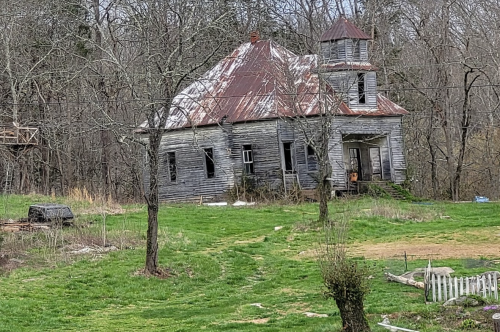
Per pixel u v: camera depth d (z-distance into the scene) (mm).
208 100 60812
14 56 59969
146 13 35562
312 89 57406
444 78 65625
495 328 20125
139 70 46562
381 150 60500
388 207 47469
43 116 65375
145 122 60094
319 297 28547
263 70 60125
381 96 62219
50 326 25938
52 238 37094
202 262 35875
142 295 31219
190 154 60594
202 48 44594
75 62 60438
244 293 31203
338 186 57406
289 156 58344
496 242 37438
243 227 45531
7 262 34156
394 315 23297
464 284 25422
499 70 61094
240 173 58844
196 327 24953
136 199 63875
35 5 61812
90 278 32656
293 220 47000
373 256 35250
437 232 41000
